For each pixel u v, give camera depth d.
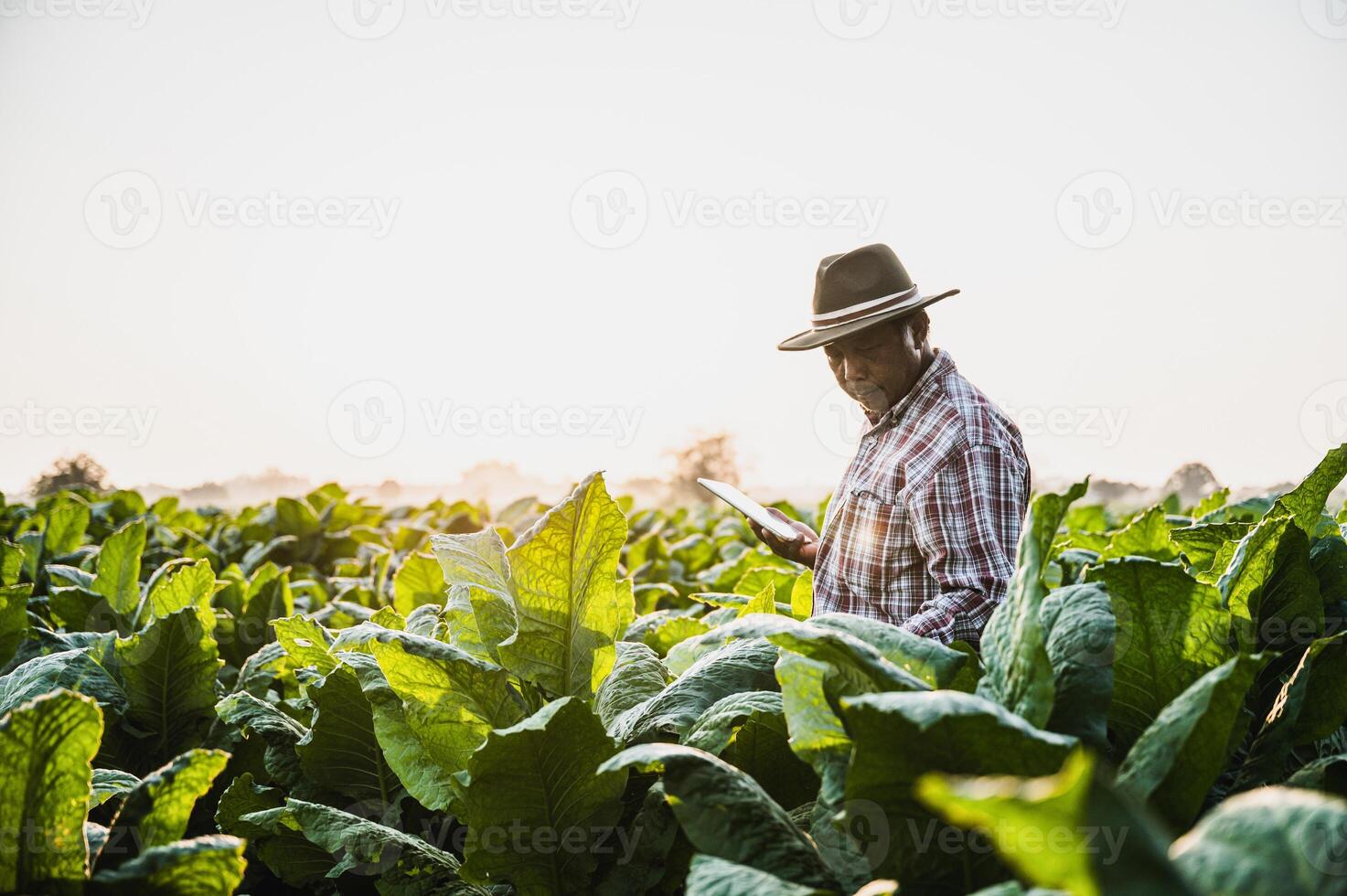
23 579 6.23
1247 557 2.45
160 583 3.97
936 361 3.56
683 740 2.34
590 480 2.58
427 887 2.42
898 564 3.48
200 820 3.21
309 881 2.84
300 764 2.97
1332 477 2.75
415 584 4.80
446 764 2.54
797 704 1.99
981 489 3.32
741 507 4.13
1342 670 2.15
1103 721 1.84
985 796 1.06
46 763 1.82
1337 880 1.10
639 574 7.89
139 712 3.46
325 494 12.07
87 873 1.87
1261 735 2.15
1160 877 1.16
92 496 12.76
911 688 1.78
